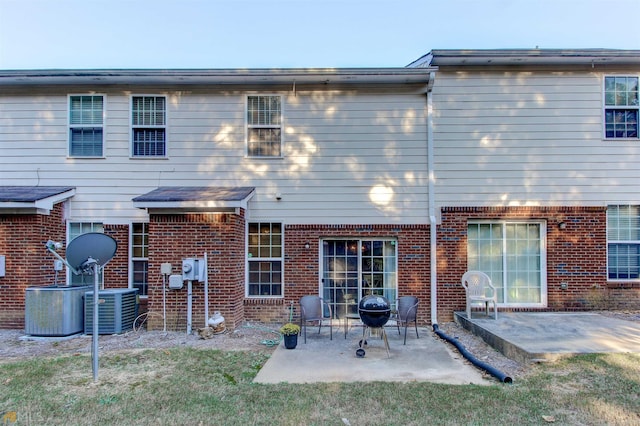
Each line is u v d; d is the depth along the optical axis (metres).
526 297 9.36
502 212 9.27
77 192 9.52
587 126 9.42
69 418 4.16
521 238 9.42
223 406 4.45
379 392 4.85
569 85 9.48
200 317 8.33
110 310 8.12
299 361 6.25
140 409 4.38
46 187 9.44
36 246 8.57
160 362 6.11
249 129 9.63
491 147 9.42
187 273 8.19
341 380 5.34
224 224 8.44
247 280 9.39
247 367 5.92
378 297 6.90
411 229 9.30
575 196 9.34
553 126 9.43
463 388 4.96
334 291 9.41
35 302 7.88
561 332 7.13
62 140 9.60
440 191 9.40
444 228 9.28
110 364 6.00
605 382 5.00
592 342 6.45
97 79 9.35
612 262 9.38
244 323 9.04
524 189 9.36
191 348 6.96
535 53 9.10
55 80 9.36
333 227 9.37
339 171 9.48
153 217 8.50
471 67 9.50
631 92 9.50
